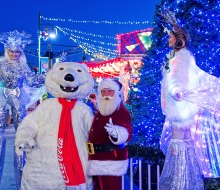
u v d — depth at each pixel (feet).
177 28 17.04
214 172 17.10
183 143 16.79
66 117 16.61
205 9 22.44
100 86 16.61
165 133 18.20
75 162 16.26
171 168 16.87
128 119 16.46
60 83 16.80
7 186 21.30
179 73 16.35
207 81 16.93
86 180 16.46
